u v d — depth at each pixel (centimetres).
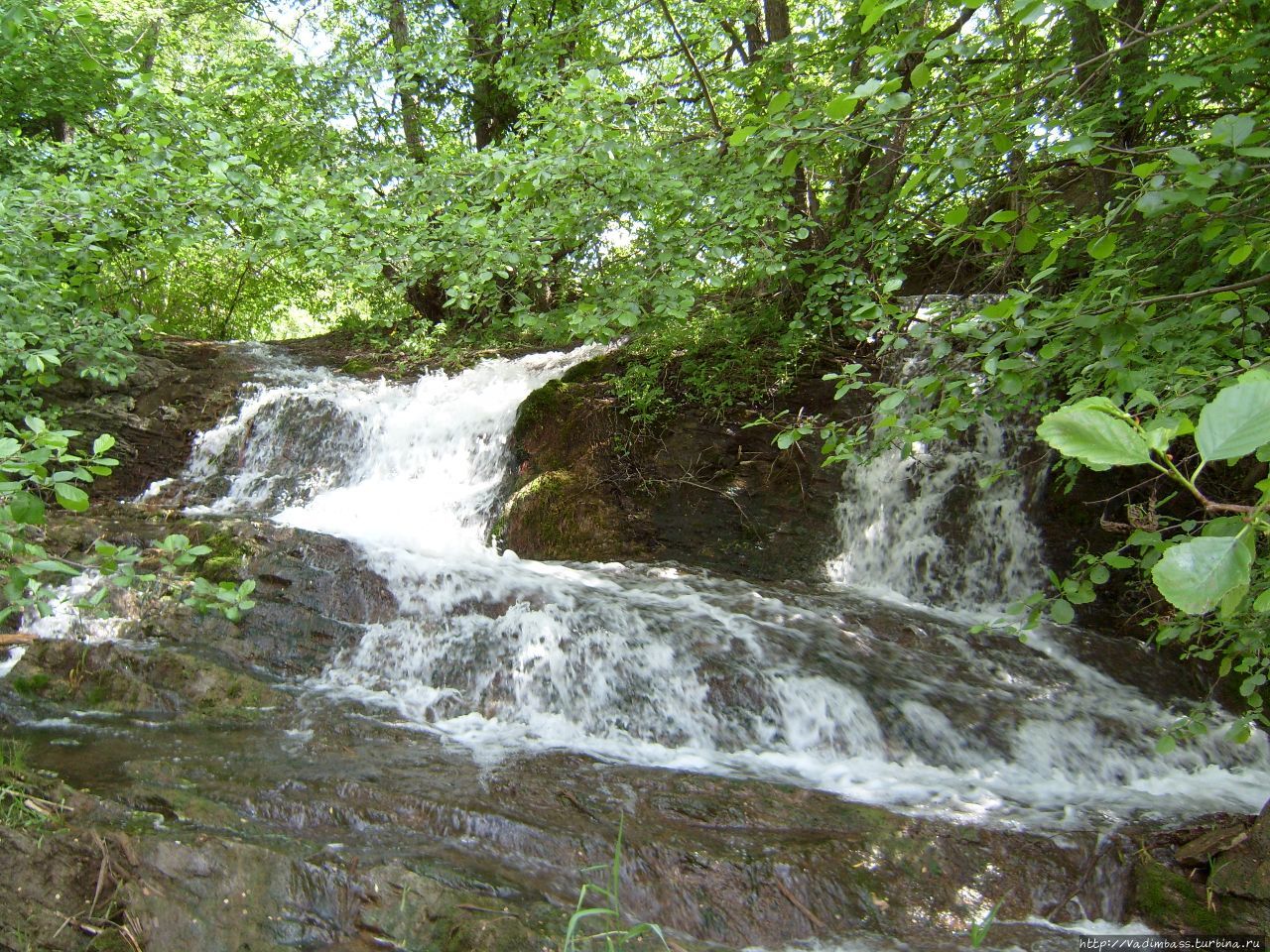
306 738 514
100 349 632
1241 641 366
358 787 439
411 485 1026
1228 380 288
